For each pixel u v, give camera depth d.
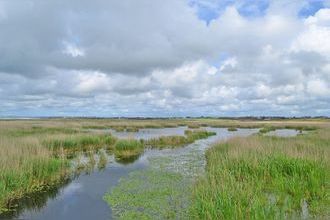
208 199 10.10
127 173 17.19
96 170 18.05
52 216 10.38
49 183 14.54
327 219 9.48
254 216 9.08
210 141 36.41
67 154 23.28
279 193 11.43
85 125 58.44
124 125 66.06
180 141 33.81
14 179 12.68
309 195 11.36
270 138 26.36
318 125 67.25
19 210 10.98
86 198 12.39
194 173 17.06
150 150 27.64
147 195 12.66
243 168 13.91
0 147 16.20
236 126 75.50
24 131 36.31
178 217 10.12
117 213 10.65
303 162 13.77
